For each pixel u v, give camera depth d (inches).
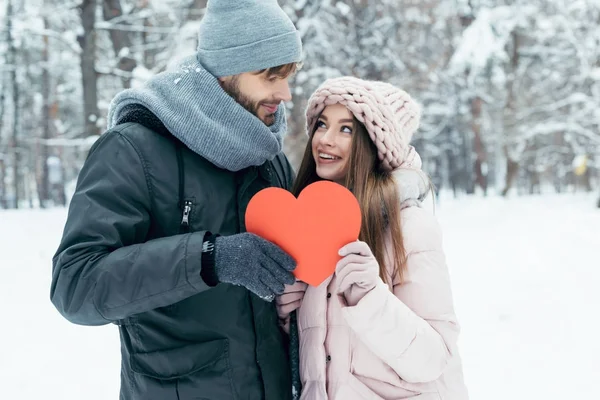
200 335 66.3
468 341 197.3
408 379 69.7
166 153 66.9
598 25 693.3
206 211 67.3
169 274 56.9
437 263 73.2
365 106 77.6
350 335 72.2
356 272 63.6
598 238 397.1
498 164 987.3
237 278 57.2
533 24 736.3
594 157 826.2
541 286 269.7
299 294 76.6
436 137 1318.9
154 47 575.8
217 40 69.5
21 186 1614.2
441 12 790.5
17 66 986.7
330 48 522.3
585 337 194.9
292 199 62.9
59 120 1277.1
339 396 71.1
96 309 58.2
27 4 580.4
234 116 67.2
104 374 174.4
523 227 489.7
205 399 65.6
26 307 250.2
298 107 516.7
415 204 77.7
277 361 72.1
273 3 71.6
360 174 78.0
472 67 700.0
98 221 61.2
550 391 155.6
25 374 175.2
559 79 837.8
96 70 565.0
